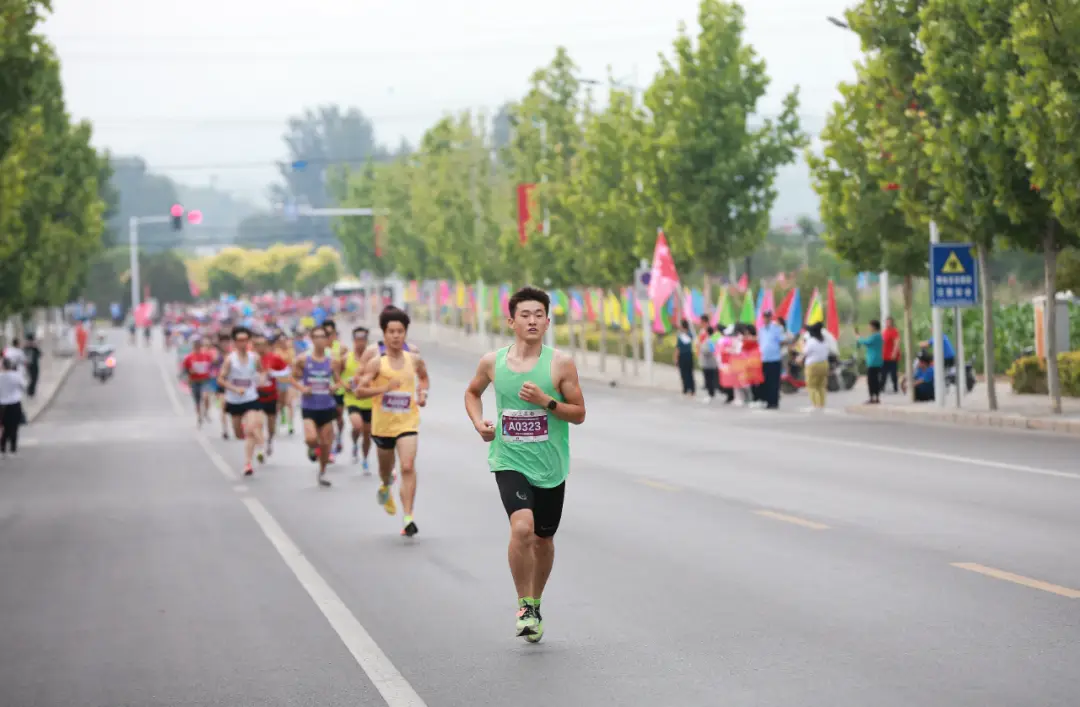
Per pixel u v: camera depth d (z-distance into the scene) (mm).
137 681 26062
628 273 160625
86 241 180250
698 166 147375
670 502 49656
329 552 41125
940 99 83875
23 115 102500
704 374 119062
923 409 90938
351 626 30250
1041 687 23234
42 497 61156
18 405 88750
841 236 102750
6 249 106688
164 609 33188
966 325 124375
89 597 35250
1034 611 29266
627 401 120562
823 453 67062
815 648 26578
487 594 33531
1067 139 73750
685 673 25047
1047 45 75750
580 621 29797
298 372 61094
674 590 32906
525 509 27828
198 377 109188
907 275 102188
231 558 40875
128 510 54656
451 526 45812
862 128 101562
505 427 28125
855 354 135375
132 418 125625
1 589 36969
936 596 31172
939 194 87438
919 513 44812
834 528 42031
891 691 23281
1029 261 183875
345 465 70625
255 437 66750
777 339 104875
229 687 25344
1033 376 102875
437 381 160375
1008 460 61000
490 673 25609
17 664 27906
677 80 150125
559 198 180375
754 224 147250
